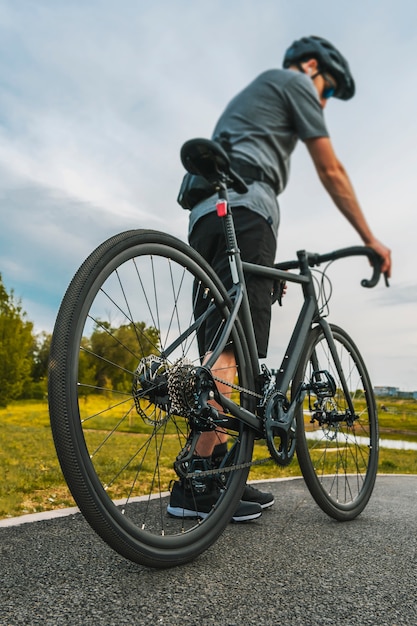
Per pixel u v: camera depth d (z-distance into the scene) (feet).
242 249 7.03
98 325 4.57
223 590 4.33
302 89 7.97
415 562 5.18
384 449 33.30
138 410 4.91
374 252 7.86
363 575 4.77
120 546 4.39
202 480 6.01
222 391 5.98
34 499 8.80
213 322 6.15
